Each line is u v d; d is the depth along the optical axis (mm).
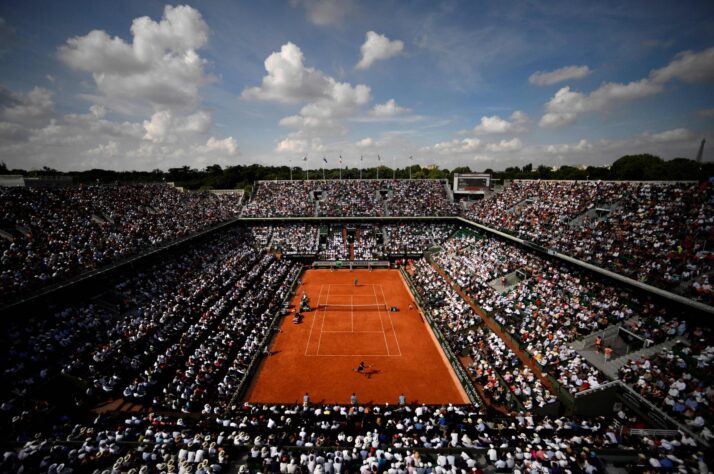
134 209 55000
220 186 122438
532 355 30406
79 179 98750
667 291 27969
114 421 23203
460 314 40062
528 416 24016
